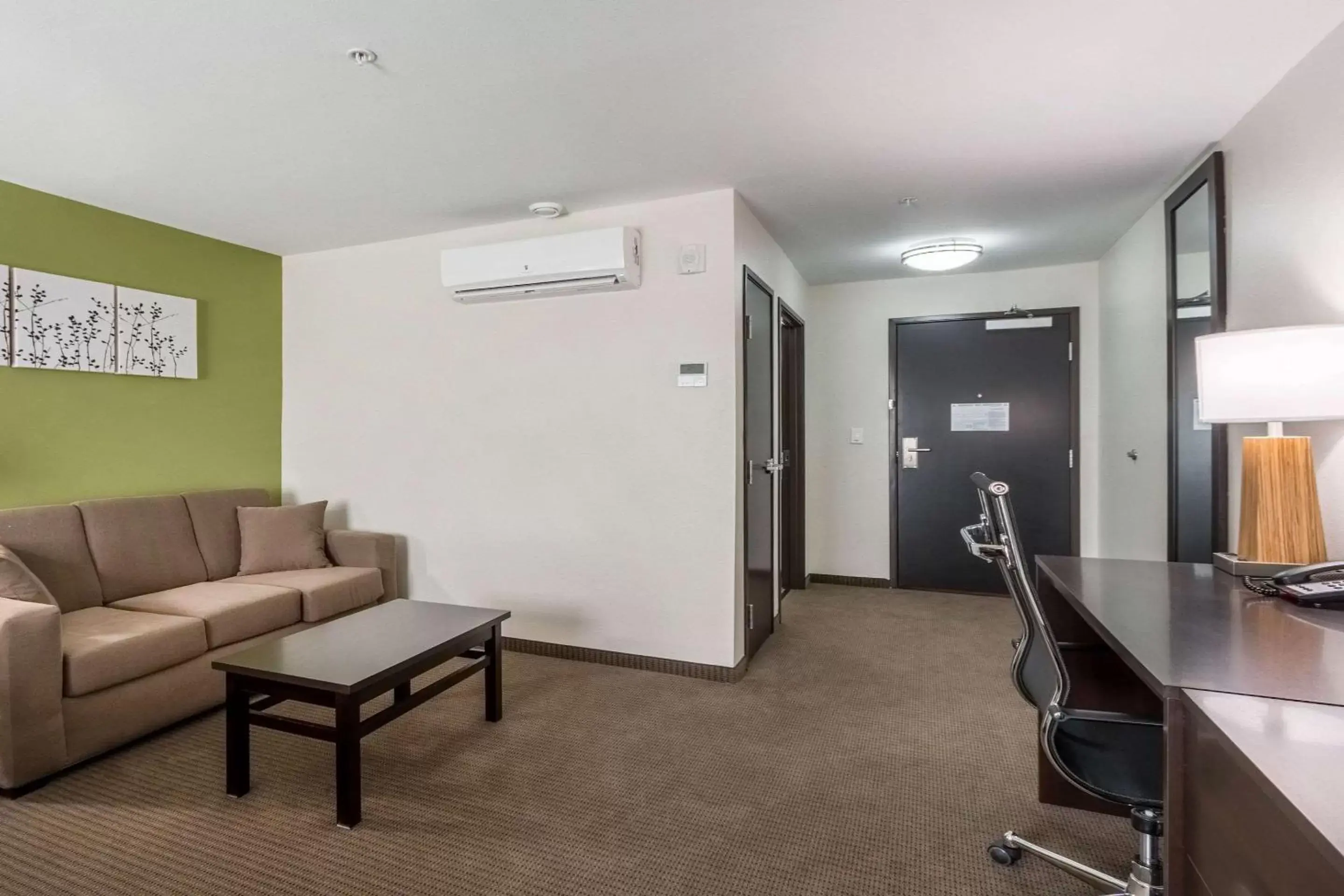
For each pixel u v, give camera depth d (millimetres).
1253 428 2299
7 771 2053
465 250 3371
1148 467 3385
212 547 3385
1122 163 2758
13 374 2875
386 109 2262
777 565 3959
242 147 2537
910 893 1671
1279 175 2133
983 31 1843
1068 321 4457
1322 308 1929
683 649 3191
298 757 2365
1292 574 1639
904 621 4094
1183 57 1983
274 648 2250
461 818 1994
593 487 3357
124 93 2135
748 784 2193
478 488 3605
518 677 3172
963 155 2672
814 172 2842
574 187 2990
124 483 3279
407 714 2736
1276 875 796
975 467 4691
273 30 1804
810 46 1908
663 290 3189
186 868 1761
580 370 3371
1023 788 2164
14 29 1782
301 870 1752
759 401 3557
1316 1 1725
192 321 3547
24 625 2076
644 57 1961
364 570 3490
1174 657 1184
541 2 1694
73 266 3072
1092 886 1679
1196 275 2770
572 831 1928
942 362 4754
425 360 3709
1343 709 956
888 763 2332
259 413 3932
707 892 1674
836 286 5000
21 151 2553
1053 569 2000
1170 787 1038
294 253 3998
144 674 2426
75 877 1719
